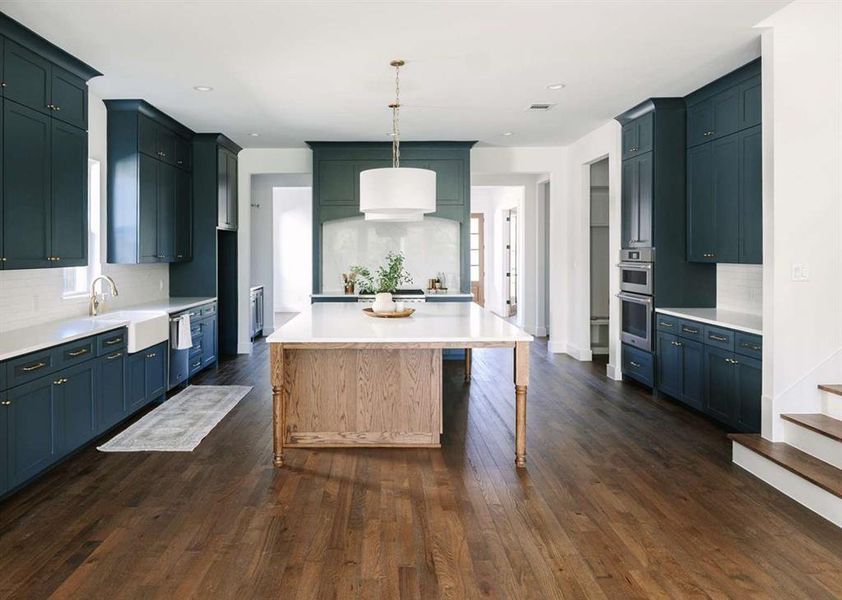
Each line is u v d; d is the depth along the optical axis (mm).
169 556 2797
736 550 2879
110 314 5508
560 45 4262
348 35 4051
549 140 7887
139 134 5754
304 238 14242
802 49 3961
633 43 4238
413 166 7828
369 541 2955
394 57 4492
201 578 2605
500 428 4969
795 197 4000
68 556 2791
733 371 4613
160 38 4090
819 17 3955
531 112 6277
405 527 3111
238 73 4855
